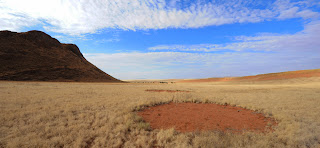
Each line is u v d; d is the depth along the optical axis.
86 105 10.66
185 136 5.60
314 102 12.17
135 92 20.25
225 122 7.79
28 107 9.44
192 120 8.09
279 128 6.63
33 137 5.18
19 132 5.50
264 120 8.23
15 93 15.52
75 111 9.18
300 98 14.41
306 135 5.64
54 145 4.77
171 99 14.48
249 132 5.99
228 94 18.42
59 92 17.52
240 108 11.30
